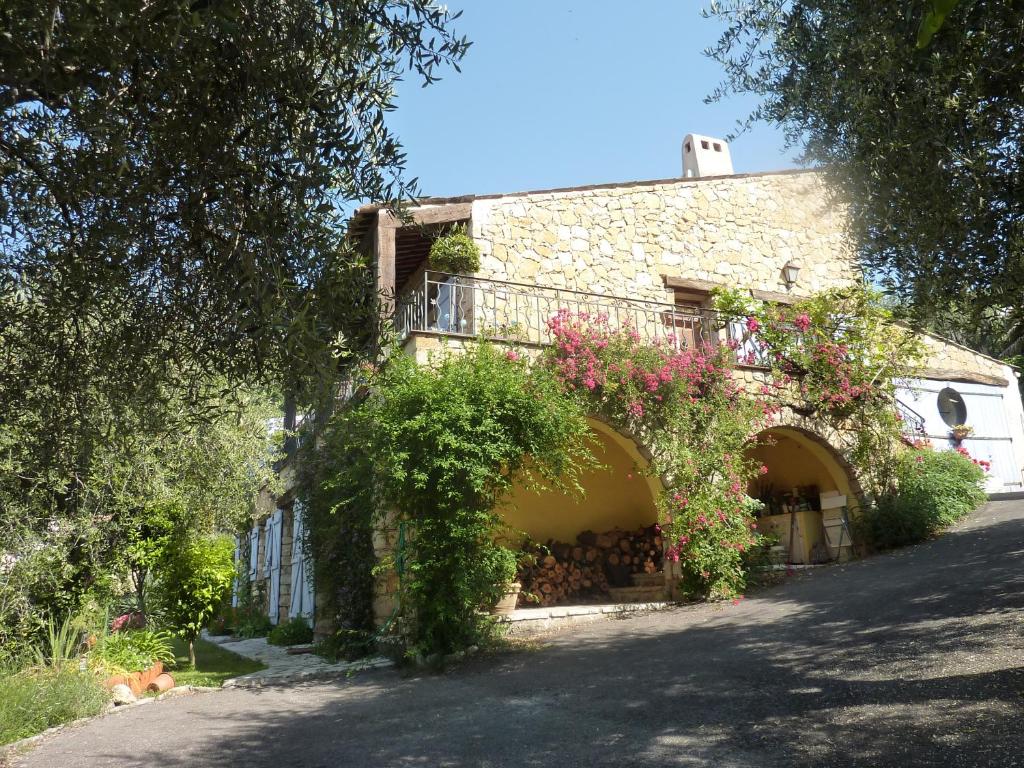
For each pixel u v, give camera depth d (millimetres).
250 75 2951
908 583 7461
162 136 3021
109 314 3363
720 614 7926
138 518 8641
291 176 3121
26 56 2359
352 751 4367
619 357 9242
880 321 10883
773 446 12719
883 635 5723
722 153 14789
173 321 3309
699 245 12234
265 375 3346
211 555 9055
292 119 3092
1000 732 3500
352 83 3135
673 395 9344
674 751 3855
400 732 4730
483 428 6980
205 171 3053
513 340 8977
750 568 9703
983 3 3371
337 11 2977
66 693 6117
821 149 4273
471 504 7141
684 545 9086
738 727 4141
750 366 10375
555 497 10914
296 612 12086
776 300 11352
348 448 7477
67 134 3076
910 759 3357
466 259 9805
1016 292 3564
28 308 3365
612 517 11234
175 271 3211
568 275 10922
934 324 4273
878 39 3652
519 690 5660
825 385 10719
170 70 2846
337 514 8789
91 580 8156
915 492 10484
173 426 3891
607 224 11508
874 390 10961
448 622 7238
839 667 5086
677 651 6387
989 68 3398
